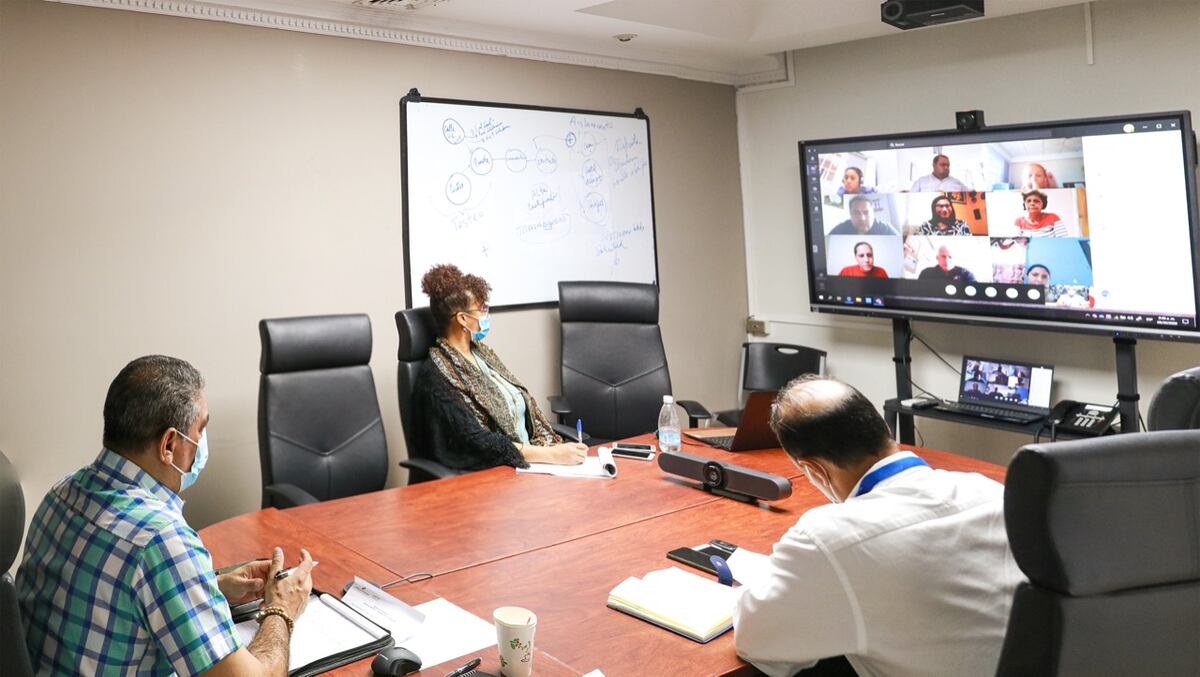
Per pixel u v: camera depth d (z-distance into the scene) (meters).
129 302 3.45
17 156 3.21
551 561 2.18
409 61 4.14
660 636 1.77
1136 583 1.15
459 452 3.30
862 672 1.57
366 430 3.39
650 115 5.07
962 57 4.50
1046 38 4.19
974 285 4.22
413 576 2.10
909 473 1.61
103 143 3.38
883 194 4.48
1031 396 4.23
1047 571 1.13
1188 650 1.18
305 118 3.85
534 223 4.57
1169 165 3.55
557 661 1.66
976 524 1.49
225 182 3.66
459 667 1.64
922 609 1.47
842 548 1.49
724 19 4.52
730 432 3.47
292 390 3.27
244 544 2.34
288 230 3.83
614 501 2.65
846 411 1.65
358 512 2.61
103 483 1.57
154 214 3.50
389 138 4.09
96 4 3.31
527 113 4.51
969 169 4.14
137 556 1.50
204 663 1.48
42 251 3.27
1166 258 3.61
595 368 4.30
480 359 3.67
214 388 3.67
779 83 5.29
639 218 5.02
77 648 1.50
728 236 5.52
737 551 2.16
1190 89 3.77
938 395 4.78
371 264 4.07
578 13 4.03
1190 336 3.59
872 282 4.62
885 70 4.80
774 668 1.61
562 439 3.80
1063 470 1.10
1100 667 1.15
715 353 5.49
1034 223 3.97
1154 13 3.84
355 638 1.74
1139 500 1.13
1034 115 4.27
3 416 3.21
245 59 3.69
